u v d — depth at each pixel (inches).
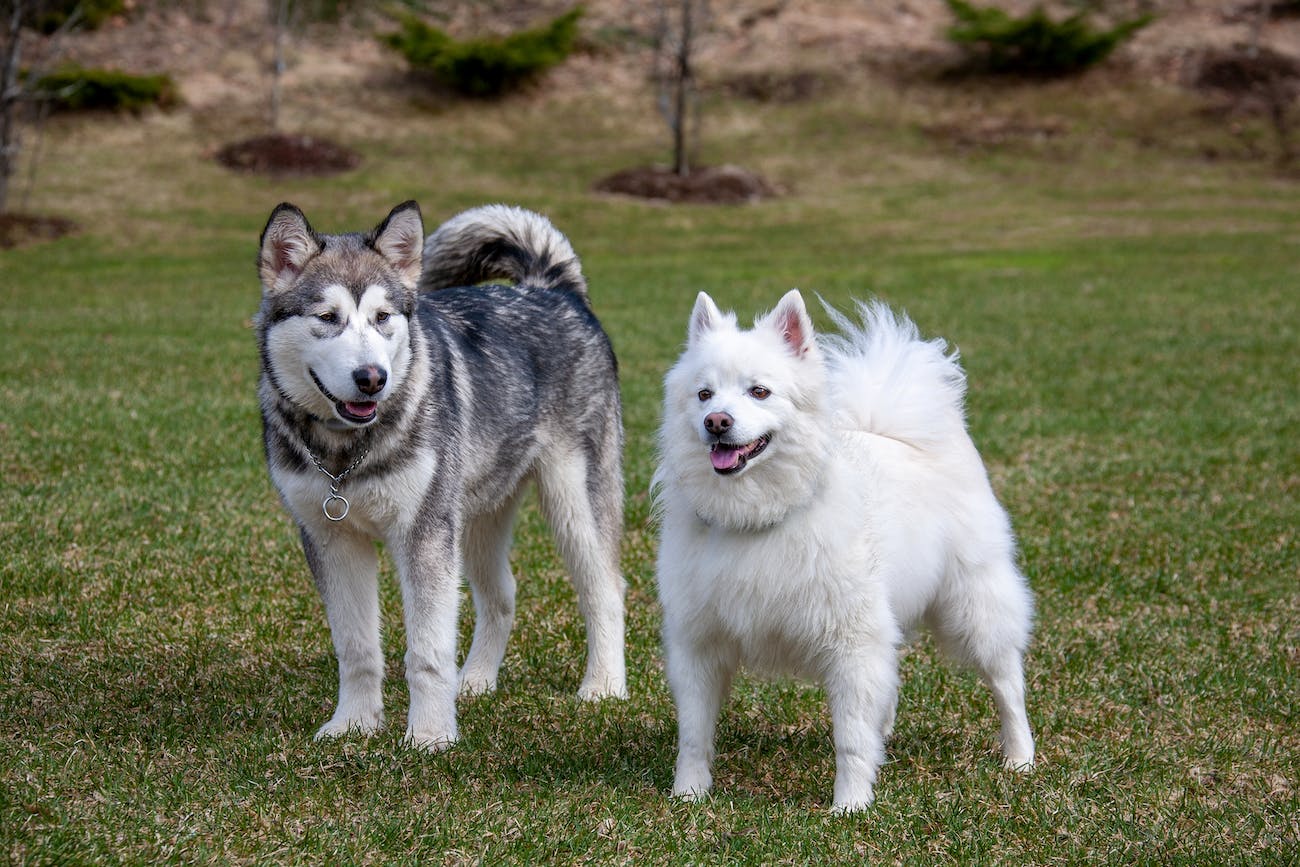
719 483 181.6
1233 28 1772.9
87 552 296.7
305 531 208.2
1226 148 1514.5
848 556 181.5
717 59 1734.7
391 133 1502.2
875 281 959.0
